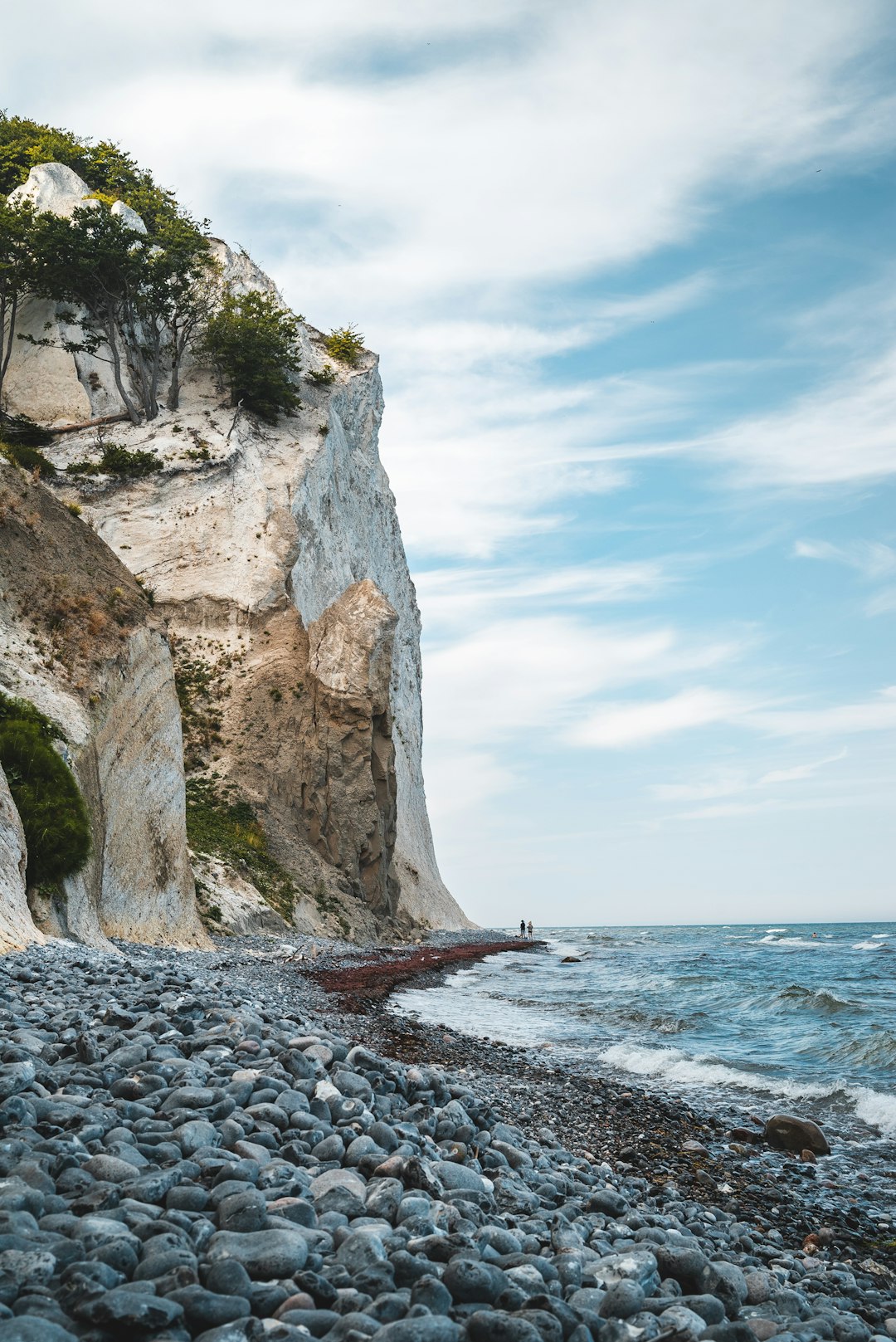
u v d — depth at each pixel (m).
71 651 25.05
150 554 57.94
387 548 83.44
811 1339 5.55
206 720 50.69
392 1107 8.65
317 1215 5.42
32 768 19.03
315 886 45.81
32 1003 9.74
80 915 19.19
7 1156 5.26
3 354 66.25
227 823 45.09
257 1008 11.52
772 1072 18.08
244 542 59.06
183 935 27.83
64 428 63.41
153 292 67.00
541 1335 4.48
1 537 25.17
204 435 64.81
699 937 120.44
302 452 68.19
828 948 76.50
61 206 70.38
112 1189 4.97
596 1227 7.00
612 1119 13.27
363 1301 4.44
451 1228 5.66
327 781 50.00
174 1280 4.18
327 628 54.06
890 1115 14.61
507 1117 12.32
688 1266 6.21
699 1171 11.08
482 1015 24.36
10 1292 3.90
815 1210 10.09
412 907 65.50
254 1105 6.97
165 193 81.44
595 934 149.25
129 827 25.73
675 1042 21.61
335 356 84.62
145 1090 6.95
